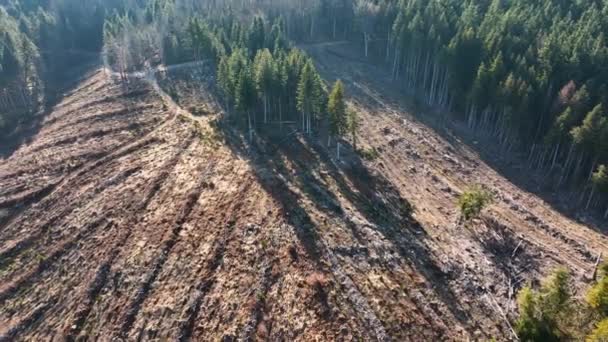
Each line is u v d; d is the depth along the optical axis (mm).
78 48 125875
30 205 60000
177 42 107375
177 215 54812
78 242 52281
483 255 53656
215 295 43750
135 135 76125
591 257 54781
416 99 95188
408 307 44031
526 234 58500
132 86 95938
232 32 102125
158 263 47812
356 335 40188
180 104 87375
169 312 42406
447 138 81688
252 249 49156
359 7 116312
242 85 71688
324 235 52000
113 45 105000
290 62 79688
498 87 76312
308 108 74625
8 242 54000
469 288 47906
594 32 83562
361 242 51938
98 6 137125
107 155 70188
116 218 55281
